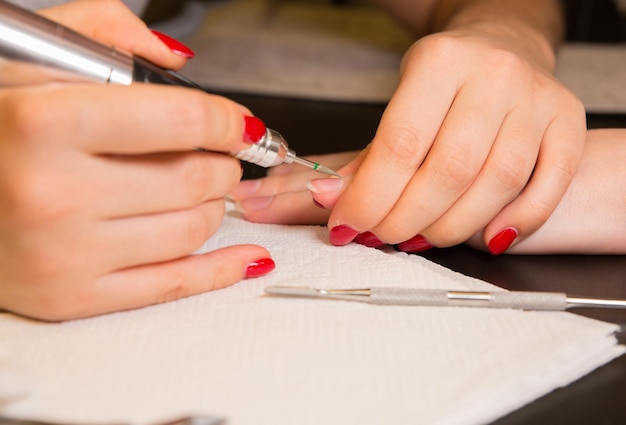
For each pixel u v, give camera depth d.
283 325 0.45
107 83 0.45
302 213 0.62
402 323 0.45
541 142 0.58
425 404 0.38
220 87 0.99
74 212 0.43
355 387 0.39
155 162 0.45
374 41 1.24
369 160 0.54
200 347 0.43
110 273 0.45
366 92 0.99
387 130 0.54
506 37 0.77
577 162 0.58
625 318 0.49
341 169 0.58
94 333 0.44
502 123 0.56
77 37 0.44
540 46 0.81
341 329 0.45
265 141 0.49
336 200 0.56
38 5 0.72
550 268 0.57
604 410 0.40
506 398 0.39
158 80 0.46
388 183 0.54
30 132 0.40
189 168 0.46
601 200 0.59
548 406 0.41
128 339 0.43
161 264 0.48
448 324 0.45
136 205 0.44
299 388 0.39
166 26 0.94
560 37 1.01
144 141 0.42
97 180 0.43
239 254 0.51
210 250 0.57
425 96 0.54
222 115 0.45
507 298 0.47
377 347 0.43
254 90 0.99
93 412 0.37
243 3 1.57
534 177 0.57
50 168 0.42
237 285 0.51
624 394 0.41
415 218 0.55
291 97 0.96
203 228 0.48
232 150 0.48
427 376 0.40
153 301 0.47
